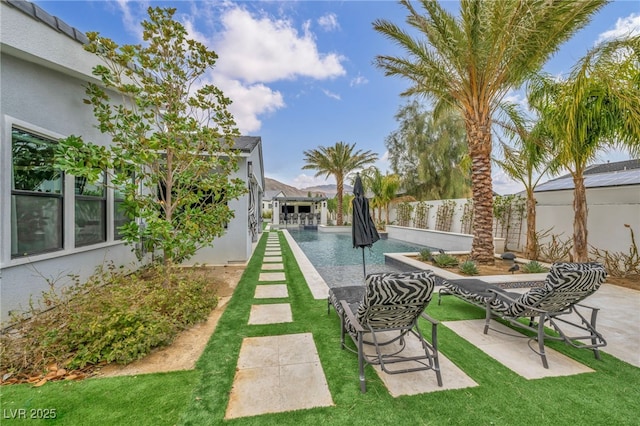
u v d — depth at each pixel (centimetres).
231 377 285
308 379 283
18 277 396
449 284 489
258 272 750
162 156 587
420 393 261
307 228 2723
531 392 261
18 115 400
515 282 620
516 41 644
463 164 1130
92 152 396
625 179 797
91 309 350
